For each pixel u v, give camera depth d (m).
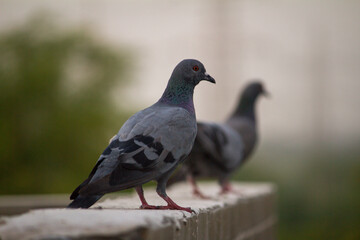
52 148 14.09
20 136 14.23
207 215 6.70
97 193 5.55
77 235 4.56
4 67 14.26
